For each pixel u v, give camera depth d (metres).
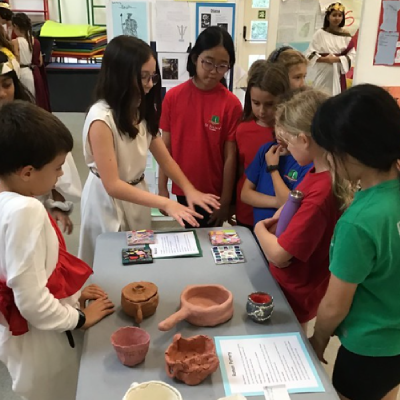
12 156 1.03
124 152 1.66
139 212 1.85
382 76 2.50
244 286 1.31
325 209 1.23
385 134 0.92
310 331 2.20
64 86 5.75
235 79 2.83
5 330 1.15
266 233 1.37
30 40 4.45
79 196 1.78
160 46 2.65
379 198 0.99
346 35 2.57
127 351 0.98
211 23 2.62
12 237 1.00
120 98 1.56
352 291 1.05
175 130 2.17
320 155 1.25
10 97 1.62
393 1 2.33
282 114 1.32
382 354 1.11
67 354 1.24
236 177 2.17
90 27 5.86
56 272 1.14
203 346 1.04
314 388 0.96
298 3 2.52
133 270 1.38
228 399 0.89
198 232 1.63
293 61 2.02
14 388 1.21
